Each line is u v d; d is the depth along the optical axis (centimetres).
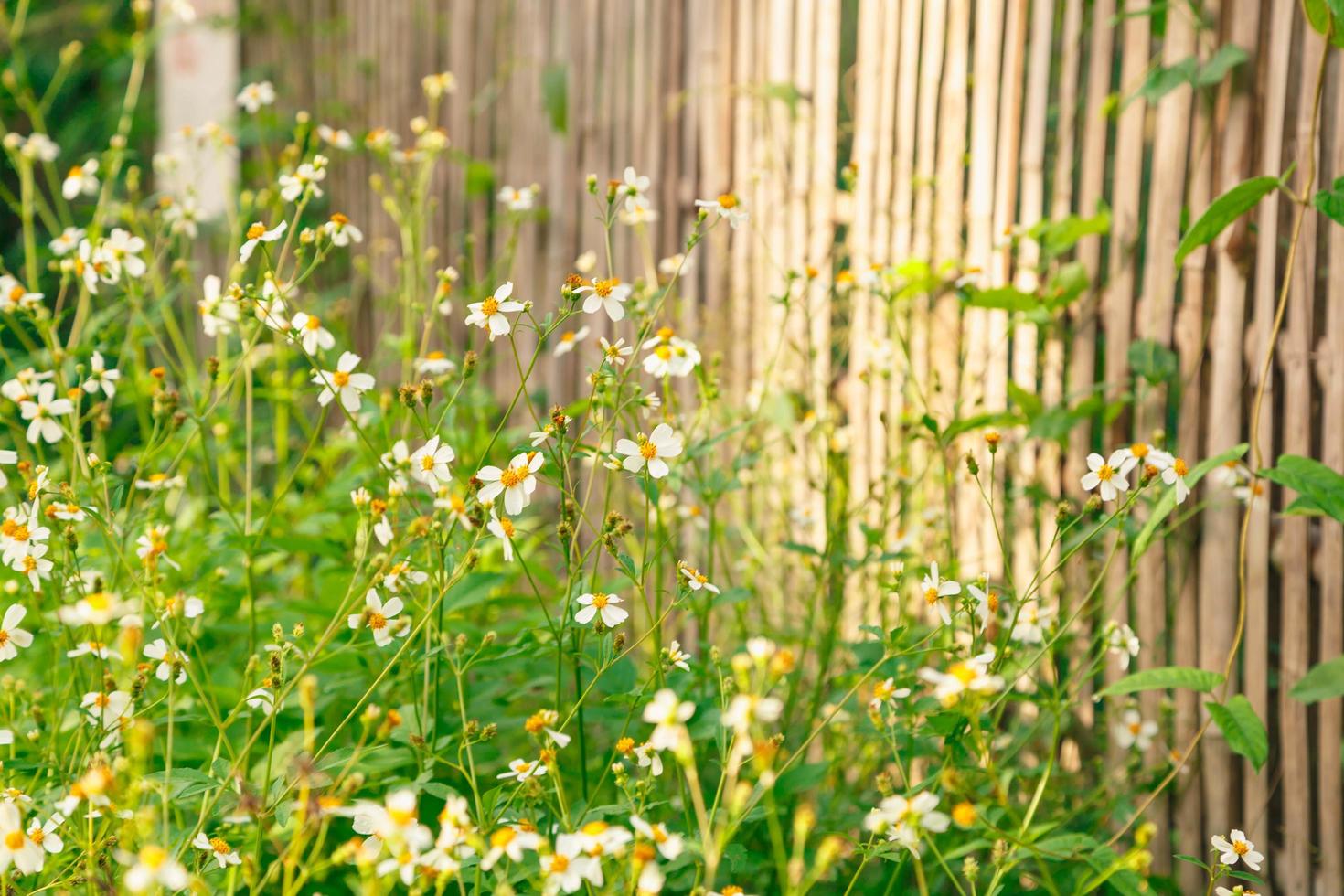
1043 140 159
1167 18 152
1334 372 145
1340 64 145
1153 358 152
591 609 135
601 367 140
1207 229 144
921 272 162
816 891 144
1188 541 152
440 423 137
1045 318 157
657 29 186
